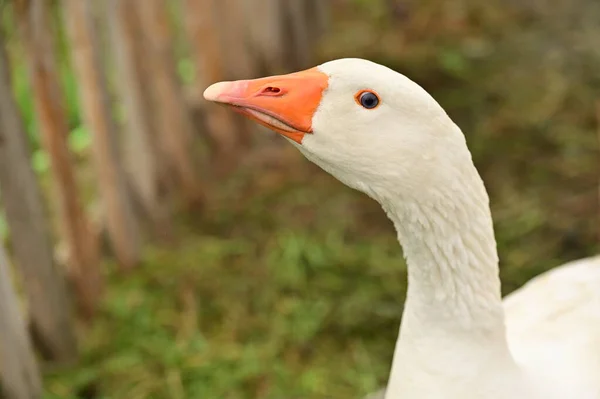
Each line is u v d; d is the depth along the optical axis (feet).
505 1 29.30
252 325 18.93
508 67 26.30
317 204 22.15
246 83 10.31
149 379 17.71
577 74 25.73
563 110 24.44
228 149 23.15
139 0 18.80
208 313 19.22
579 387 11.64
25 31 15.44
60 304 17.40
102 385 17.65
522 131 23.86
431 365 11.09
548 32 27.66
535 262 20.18
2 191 15.57
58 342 17.70
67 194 17.42
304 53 27.17
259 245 20.95
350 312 19.11
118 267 20.12
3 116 14.92
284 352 18.34
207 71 22.02
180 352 18.26
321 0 28.09
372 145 10.06
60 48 21.31
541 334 12.70
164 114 20.52
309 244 20.85
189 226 21.62
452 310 10.89
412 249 10.85
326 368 17.97
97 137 18.11
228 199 22.44
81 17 16.65
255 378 17.78
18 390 15.65
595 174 22.35
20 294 18.75
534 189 22.15
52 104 16.33
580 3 28.66
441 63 26.66
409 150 10.00
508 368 11.12
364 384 17.53
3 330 14.89
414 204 10.36
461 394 11.02
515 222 21.25
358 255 20.52
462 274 10.71
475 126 24.20
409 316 11.28
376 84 9.87
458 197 10.28
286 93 10.19
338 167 10.45
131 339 18.57
